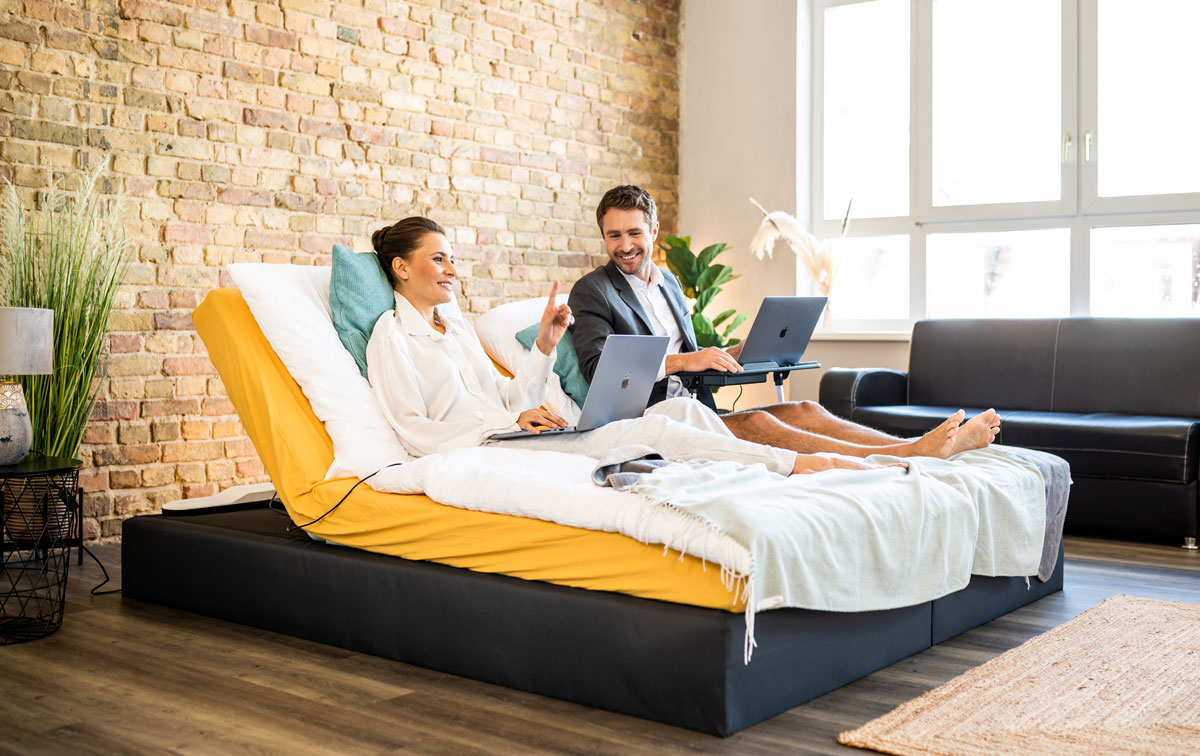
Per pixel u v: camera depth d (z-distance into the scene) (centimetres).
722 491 227
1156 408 462
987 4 568
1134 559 375
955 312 585
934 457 300
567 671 228
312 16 471
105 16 406
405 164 511
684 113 663
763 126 632
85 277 378
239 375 308
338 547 280
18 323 292
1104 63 535
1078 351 486
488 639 242
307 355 304
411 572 256
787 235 595
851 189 619
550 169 584
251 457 456
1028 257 562
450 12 529
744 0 637
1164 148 523
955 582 265
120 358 412
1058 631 275
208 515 330
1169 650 257
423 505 261
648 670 215
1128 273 534
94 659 260
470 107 541
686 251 594
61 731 210
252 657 262
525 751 199
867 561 234
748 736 205
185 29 429
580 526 229
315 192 474
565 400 358
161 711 222
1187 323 462
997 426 314
